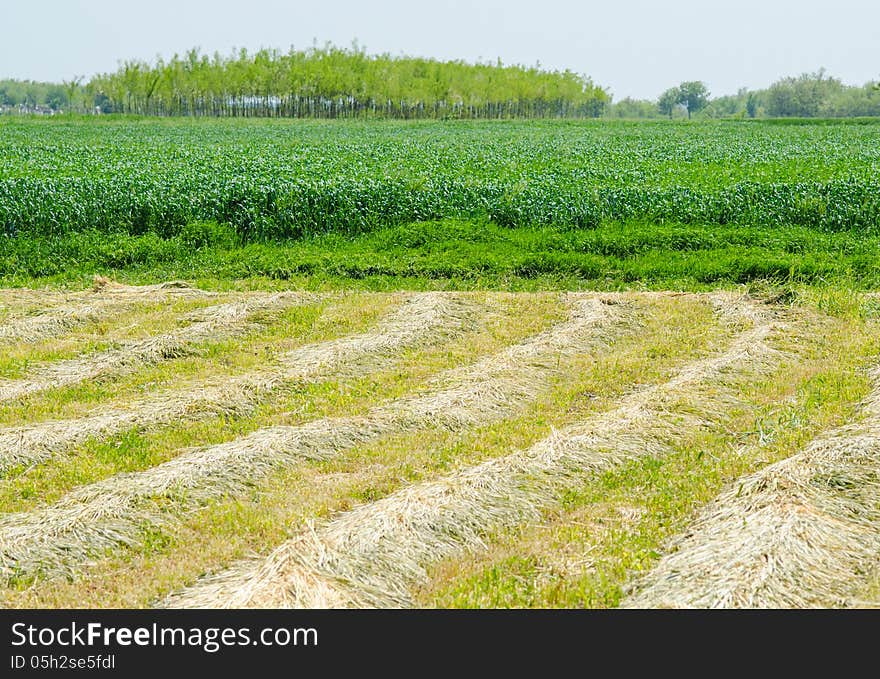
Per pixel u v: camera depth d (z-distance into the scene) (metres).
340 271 16.80
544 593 6.02
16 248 18.55
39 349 11.90
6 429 8.74
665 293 14.97
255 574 6.04
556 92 117.12
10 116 78.25
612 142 49.56
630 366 11.15
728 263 16.55
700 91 187.25
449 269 16.69
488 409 9.52
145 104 102.81
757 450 8.33
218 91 99.69
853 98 147.88
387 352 11.62
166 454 8.33
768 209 21.16
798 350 11.52
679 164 33.25
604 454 8.10
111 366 10.95
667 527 6.88
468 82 107.81
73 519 6.74
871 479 7.34
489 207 21.17
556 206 21.08
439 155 37.78
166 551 6.57
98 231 19.78
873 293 14.70
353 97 101.38
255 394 9.89
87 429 8.70
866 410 9.27
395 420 9.02
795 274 15.92
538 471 7.69
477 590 6.00
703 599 5.79
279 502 7.31
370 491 7.51
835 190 21.92
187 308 14.14
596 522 6.99
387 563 6.25
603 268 16.91
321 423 8.77
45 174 26.31
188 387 10.31
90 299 14.74
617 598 6.00
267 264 17.36
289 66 101.12
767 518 6.57
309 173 27.27
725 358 11.04
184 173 26.28
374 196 21.38
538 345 11.77
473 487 7.26
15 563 6.28
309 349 11.78
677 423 8.90
